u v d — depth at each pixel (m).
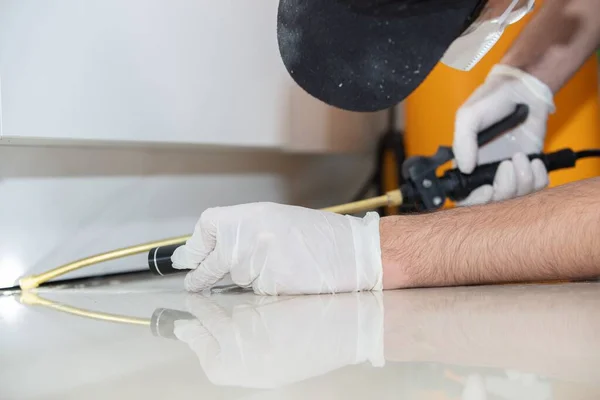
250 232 0.80
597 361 0.42
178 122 1.07
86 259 0.97
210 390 0.37
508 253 0.79
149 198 1.24
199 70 1.10
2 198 1.00
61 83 0.91
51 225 1.06
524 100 1.27
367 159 1.82
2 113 0.85
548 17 1.30
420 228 0.84
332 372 0.40
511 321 0.58
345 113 1.57
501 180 1.13
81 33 0.93
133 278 1.15
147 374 0.41
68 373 0.43
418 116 1.60
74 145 1.05
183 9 1.07
